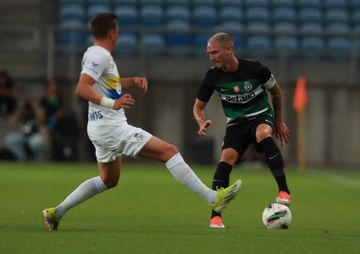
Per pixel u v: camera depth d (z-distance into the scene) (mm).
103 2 82688
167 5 83625
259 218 31516
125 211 33281
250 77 27344
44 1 81688
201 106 28266
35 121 71188
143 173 60906
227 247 21500
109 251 20531
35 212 31719
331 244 22547
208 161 72750
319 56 78188
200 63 76625
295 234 24797
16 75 76875
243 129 27672
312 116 77250
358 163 77625
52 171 59469
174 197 40875
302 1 85875
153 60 76375
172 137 75938
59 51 75625
